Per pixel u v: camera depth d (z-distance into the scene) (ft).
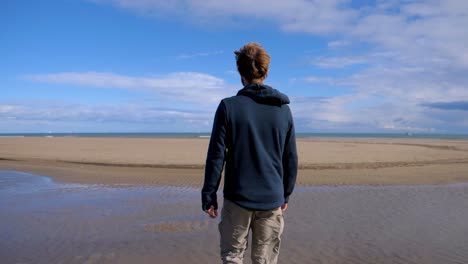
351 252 17.01
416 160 58.90
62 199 29.84
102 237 19.39
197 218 23.53
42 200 29.43
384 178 40.98
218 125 8.83
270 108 8.98
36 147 88.38
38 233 20.08
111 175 42.86
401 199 29.91
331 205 27.53
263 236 9.24
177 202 28.63
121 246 17.88
